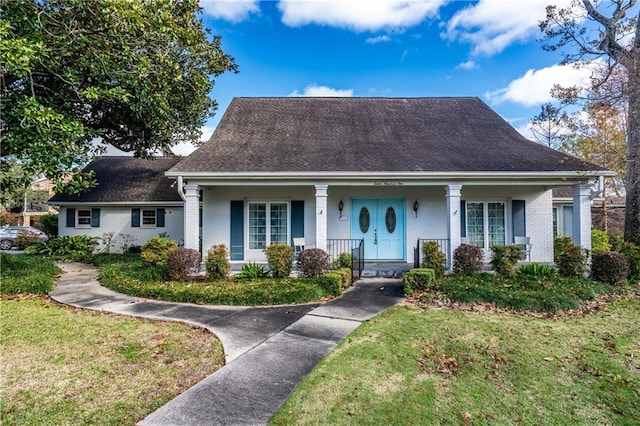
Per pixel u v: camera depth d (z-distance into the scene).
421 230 11.76
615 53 11.41
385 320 6.07
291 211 11.70
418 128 12.64
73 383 3.84
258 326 5.75
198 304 7.28
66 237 16.52
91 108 11.64
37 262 12.03
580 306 7.00
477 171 9.42
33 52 6.95
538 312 6.66
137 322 6.06
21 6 7.45
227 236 11.55
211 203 11.55
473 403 3.50
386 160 10.09
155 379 3.94
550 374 4.17
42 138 7.80
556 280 8.63
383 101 14.83
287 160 10.00
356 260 10.34
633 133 10.70
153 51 9.84
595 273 9.22
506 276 9.05
